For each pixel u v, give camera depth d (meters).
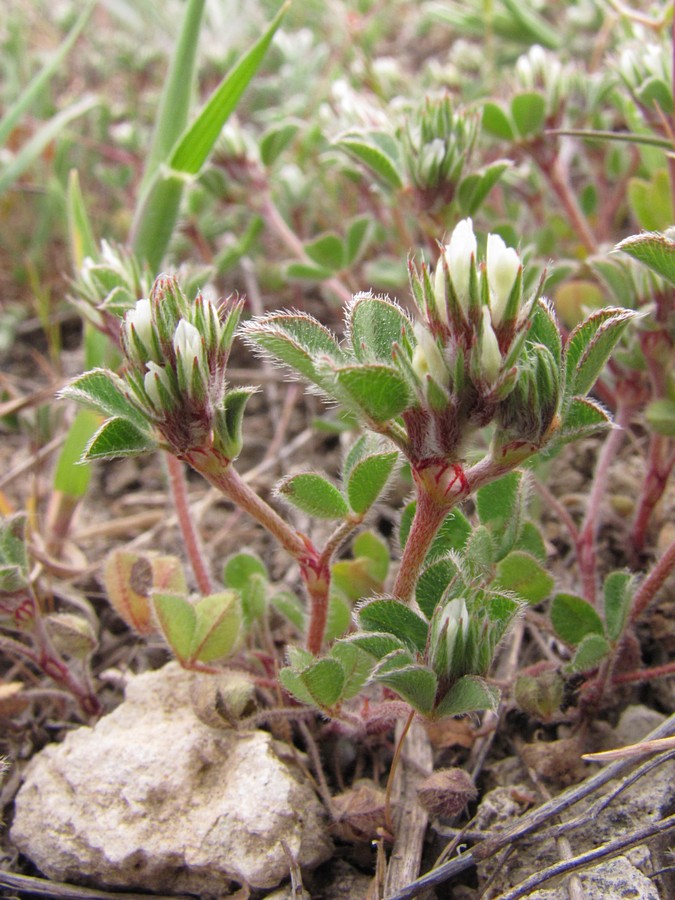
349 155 0.15
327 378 0.08
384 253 0.22
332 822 0.11
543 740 0.12
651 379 0.13
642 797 0.10
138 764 0.11
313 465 0.18
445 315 0.08
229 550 0.16
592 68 0.24
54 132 0.21
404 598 0.10
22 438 0.20
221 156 0.19
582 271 0.18
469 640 0.09
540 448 0.08
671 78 0.15
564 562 0.15
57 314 0.23
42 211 0.24
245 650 0.13
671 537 0.14
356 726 0.11
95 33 0.34
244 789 0.11
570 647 0.11
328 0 0.31
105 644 0.15
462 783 0.10
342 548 0.16
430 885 0.10
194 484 0.18
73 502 0.16
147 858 0.11
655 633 0.13
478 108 0.15
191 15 0.16
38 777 0.12
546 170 0.18
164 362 0.09
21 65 0.29
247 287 0.23
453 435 0.08
